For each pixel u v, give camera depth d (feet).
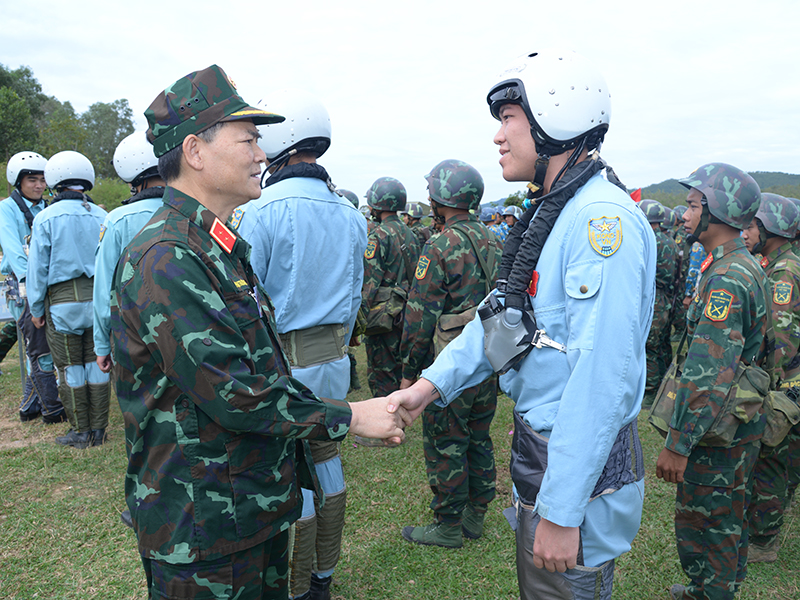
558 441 4.34
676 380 8.00
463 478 10.10
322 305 7.93
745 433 7.54
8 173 17.35
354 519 11.29
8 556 9.80
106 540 10.36
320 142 8.29
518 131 4.99
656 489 12.62
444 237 10.85
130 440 4.77
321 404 4.86
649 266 4.54
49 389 16.30
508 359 4.87
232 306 4.74
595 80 4.82
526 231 5.30
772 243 10.39
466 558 10.02
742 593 9.13
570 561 4.42
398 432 5.41
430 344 11.31
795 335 9.75
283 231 7.50
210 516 4.53
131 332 4.56
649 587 9.20
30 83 184.14
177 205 4.82
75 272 13.92
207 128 4.84
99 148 271.08
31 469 13.23
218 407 4.33
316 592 8.45
